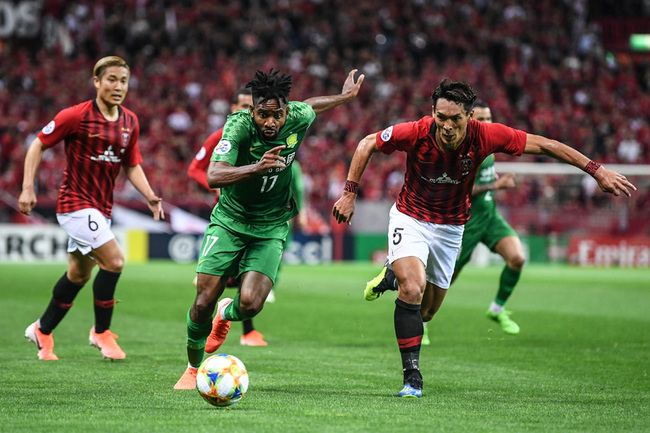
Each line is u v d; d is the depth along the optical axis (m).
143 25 62.62
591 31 71.75
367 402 10.85
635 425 9.59
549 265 54.75
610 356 16.39
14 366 13.99
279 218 12.51
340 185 54.56
